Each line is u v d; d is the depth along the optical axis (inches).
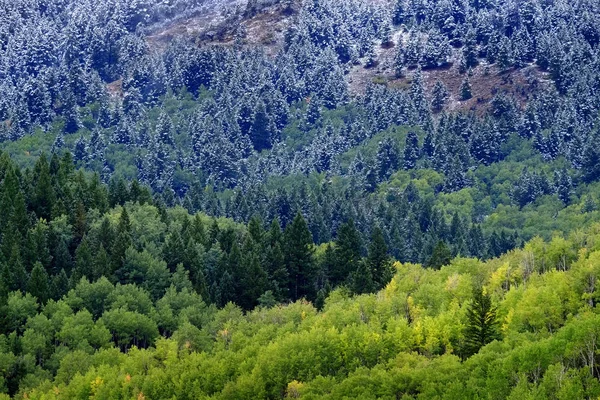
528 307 6879.9
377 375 6338.6
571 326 6259.8
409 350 6865.2
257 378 6530.5
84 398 6747.1
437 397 6003.9
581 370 5880.9
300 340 6889.8
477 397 5910.4
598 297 7007.9
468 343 6776.6
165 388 6668.3
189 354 7357.3
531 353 6072.8
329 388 6392.7
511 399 5748.0
